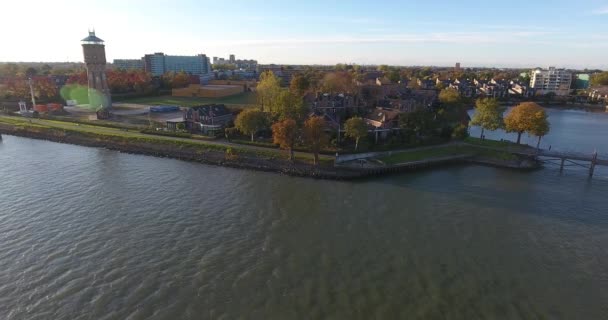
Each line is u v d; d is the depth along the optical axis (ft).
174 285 131.75
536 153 295.89
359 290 131.75
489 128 337.31
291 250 156.56
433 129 338.34
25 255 148.25
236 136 331.36
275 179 248.93
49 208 192.54
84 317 116.06
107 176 247.09
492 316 120.57
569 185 248.32
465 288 134.31
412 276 140.56
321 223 182.70
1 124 403.54
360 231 175.22
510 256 156.25
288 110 333.62
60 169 261.44
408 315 120.06
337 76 517.55
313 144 261.65
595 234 177.27
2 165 269.85
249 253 153.38
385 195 223.51
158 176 248.93
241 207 199.82
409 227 180.55
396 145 311.06
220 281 134.62
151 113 468.75
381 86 518.78
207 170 265.95
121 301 123.24
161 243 159.43
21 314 116.78
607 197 226.17
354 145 303.89
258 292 129.29
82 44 470.80
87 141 342.64
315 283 134.92
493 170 280.51
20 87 524.93
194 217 185.68
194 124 366.84
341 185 240.32
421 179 255.91
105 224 175.83
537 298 129.90
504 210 203.21
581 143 374.84
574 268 148.77
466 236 172.65
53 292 127.03
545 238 172.35
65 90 553.23
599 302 128.77
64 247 154.81
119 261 145.28
